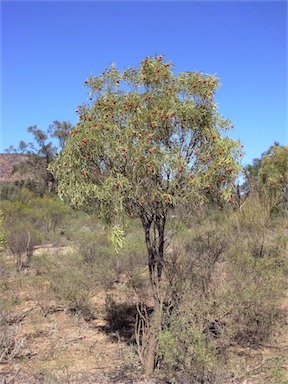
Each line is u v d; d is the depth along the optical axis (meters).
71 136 5.17
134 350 6.12
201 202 5.05
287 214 12.56
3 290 8.93
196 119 5.16
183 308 5.25
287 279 7.63
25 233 13.08
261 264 7.44
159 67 5.27
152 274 5.55
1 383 5.05
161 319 5.36
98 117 5.20
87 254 11.16
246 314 6.31
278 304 6.77
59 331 7.13
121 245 4.98
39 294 8.41
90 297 8.29
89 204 5.26
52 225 20.48
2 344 5.89
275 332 6.59
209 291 6.03
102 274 9.10
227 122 5.37
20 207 21.28
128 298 8.45
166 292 5.68
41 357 5.98
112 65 5.42
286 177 13.41
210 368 4.73
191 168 5.20
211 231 8.27
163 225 5.52
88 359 5.92
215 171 4.99
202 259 6.82
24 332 6.96
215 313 5.70
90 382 5.05
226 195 5.11
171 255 6.43
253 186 12.97
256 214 10.55
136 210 5.23
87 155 5.04
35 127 45.47
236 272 6.67
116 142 4.89
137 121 5.02
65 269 9.08
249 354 5.88
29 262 12.43
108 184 4.88
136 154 4.82
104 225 5.48
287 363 5.56
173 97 5.11
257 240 9.92
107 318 7.71
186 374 4.66
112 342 6.64
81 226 20.81
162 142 5.20
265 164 13.84
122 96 5.29
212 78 5.28
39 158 45.41
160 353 4.89
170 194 5.01
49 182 43.97
